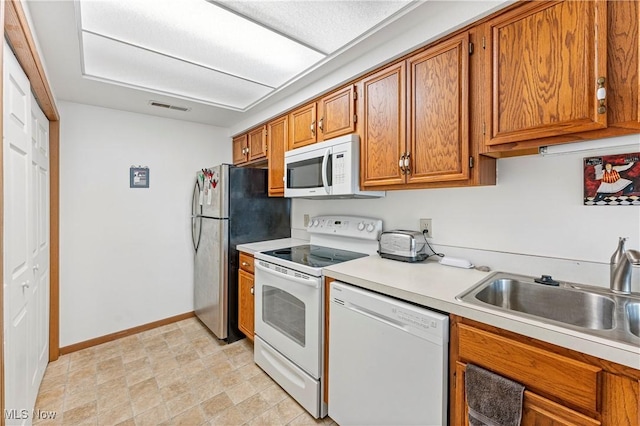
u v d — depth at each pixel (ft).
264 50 5.93
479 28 4.45
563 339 2.90
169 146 10.07
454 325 3.76
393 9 4.73
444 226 6.00
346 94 6.63
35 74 5.25
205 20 4.98
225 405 6.08
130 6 4.59
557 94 3.71
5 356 4.17
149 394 6.40
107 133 8.90
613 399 2.66
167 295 10.08
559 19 3.68
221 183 8.64
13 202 4.53
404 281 4.67
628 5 3.28
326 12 4.79
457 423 3.71
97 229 8.74
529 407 3.10
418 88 5.22
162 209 9.95
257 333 7.50
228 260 8.69
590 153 4.29
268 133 9.16
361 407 4.79
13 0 3.44
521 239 4.97
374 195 6.75
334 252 7.63
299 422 5.65
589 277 4.30
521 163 4.93
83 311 8.51
